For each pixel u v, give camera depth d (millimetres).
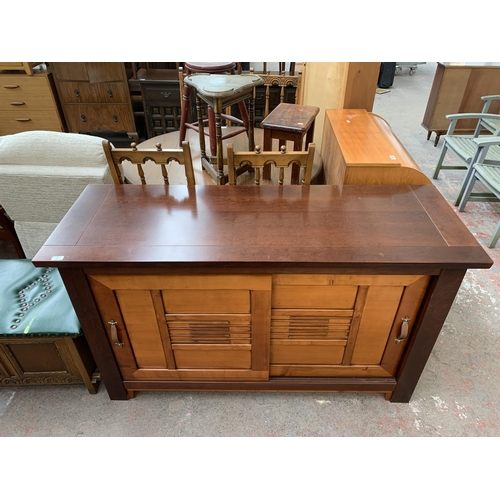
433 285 1242
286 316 1359
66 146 1684
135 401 1633
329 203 1432
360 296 1298
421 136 4133
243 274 1211
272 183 1983
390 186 1548
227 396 1656
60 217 1823
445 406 1613
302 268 1183
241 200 1455
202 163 2051
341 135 1754
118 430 1526
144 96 3348
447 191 3131
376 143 1686
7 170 1680
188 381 1561
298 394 1665
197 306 1325
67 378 1609
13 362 1532
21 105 3330
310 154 1493
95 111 3439
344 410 1603
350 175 1554
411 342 1402
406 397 1600
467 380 1718
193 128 2076
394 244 1219
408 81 6004
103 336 1391
